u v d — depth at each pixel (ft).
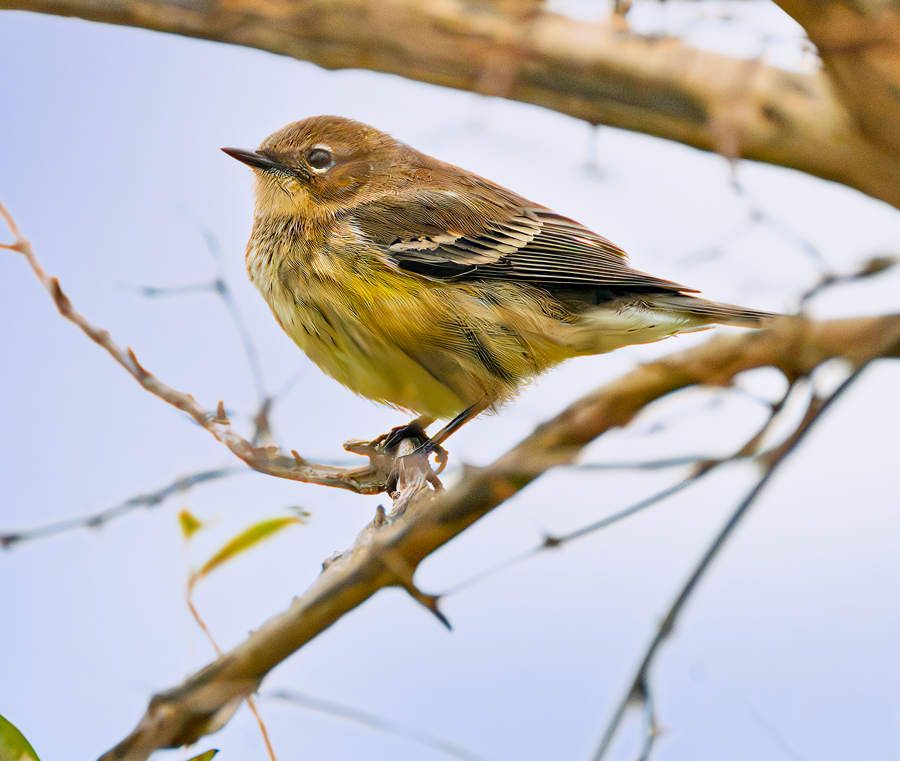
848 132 16.84
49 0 19.94
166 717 20.35
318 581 21.67
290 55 19.53
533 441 18.67
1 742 20.15
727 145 17.49
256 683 20.66
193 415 24.80
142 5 19.74
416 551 20.43
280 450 24.09
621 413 18.39
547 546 15.61
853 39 15.01
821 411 13.52
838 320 15.72
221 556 22.62
